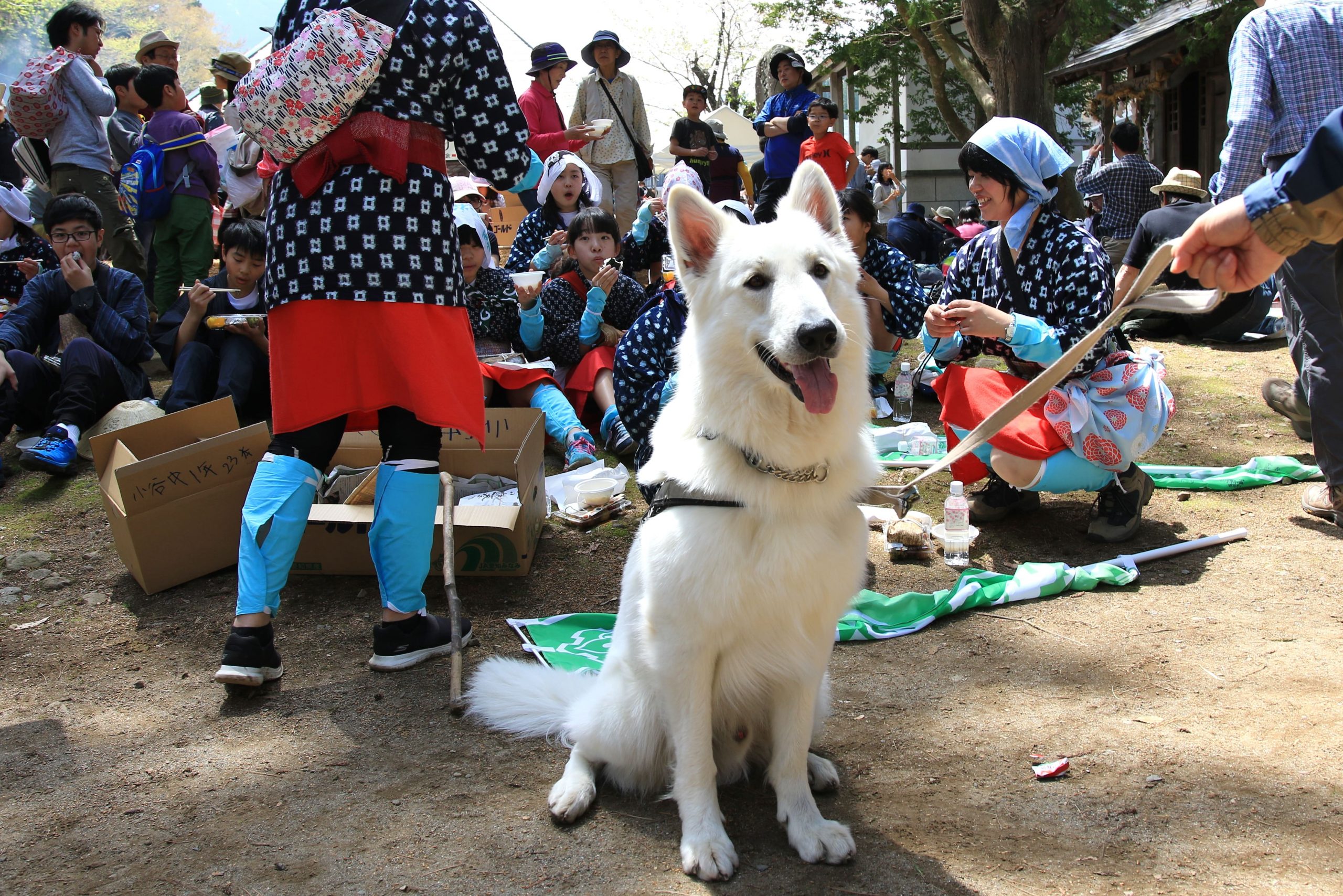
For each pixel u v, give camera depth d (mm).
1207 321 7625
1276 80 4098
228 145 7547
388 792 2432
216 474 3912
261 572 2998
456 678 2965
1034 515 4605
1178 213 6906
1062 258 3996
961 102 22375
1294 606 3420
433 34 2867
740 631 2164
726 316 2252
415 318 2889
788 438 2117
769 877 2049
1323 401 4062
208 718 2879
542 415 4465
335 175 2850
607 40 8594
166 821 2307
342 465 4438
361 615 3619
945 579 3934
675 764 2227
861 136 28234
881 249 5953
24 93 6719
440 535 3846
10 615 3701
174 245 6898
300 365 2908
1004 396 4090
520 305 5812
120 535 3859
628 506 4688
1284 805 2203
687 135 10023
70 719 2887
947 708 2852
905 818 2268
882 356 6098
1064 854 2080
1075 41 18859
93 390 5105
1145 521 4449
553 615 3650
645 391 4262
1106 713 2748
